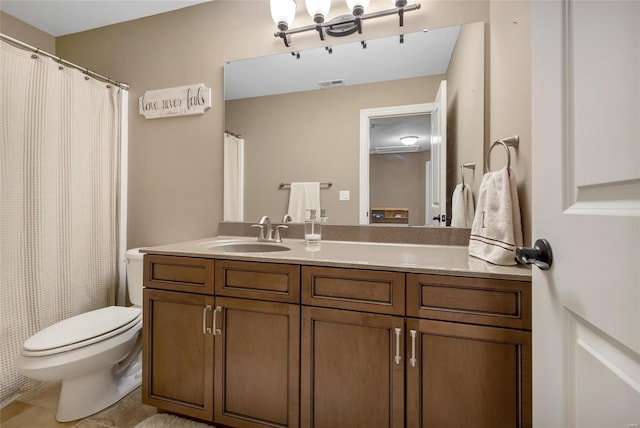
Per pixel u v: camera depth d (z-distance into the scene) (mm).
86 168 1943
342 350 1120
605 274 464
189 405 1324
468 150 1542
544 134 644
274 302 1200
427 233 1621
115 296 2113
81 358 1323
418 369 1029
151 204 2086
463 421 993
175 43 2012
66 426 1380
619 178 439
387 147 1690
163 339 1369
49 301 1765
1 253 1579
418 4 1606
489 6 1521
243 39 1882
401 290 1048
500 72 1345
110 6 1963
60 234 1819
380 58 1683
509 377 951
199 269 1311
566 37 574
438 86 1605
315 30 1756
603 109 475
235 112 1906
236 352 1255
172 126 2033
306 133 1804
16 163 1625
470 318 981
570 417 558
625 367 426
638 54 413
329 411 1134
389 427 1064
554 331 611
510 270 988
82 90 1915
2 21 2012
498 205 1119
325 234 1775
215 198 1949
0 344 1570
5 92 1579
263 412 1218
